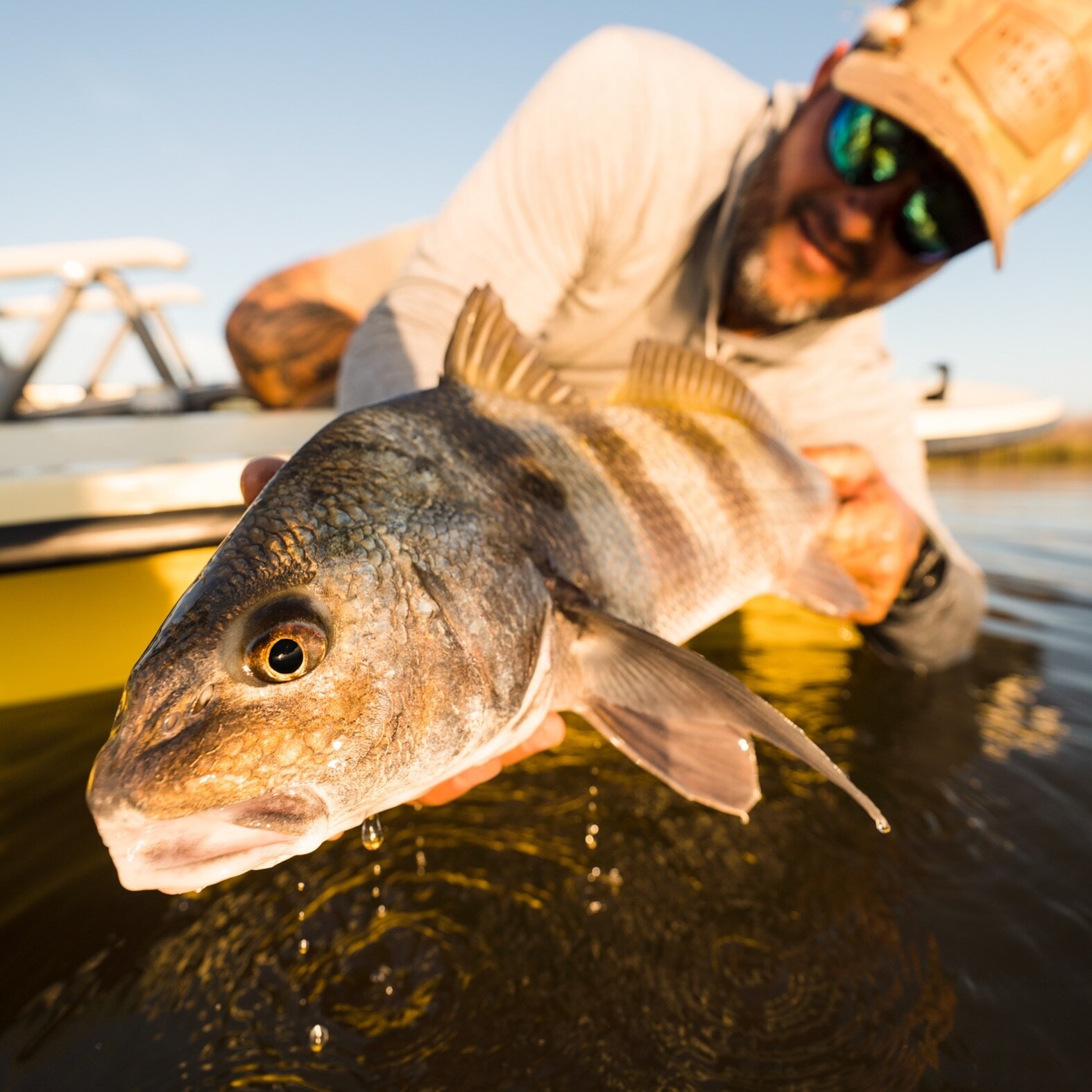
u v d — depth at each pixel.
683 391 0.47
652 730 0.37
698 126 0.60
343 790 0.27
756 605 0.81
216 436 0.75
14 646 0.56
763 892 0.41
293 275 0.98
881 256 0.58
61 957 0.36
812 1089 0.30
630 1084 0.31
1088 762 0.54
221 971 0.36
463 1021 0.33
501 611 0.32
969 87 0.52
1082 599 0.95
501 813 0.47
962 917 0.39
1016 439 1.08
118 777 0.24
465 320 0.37
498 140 0.59
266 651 0.26
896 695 0.65
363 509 0.30
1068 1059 0.32
